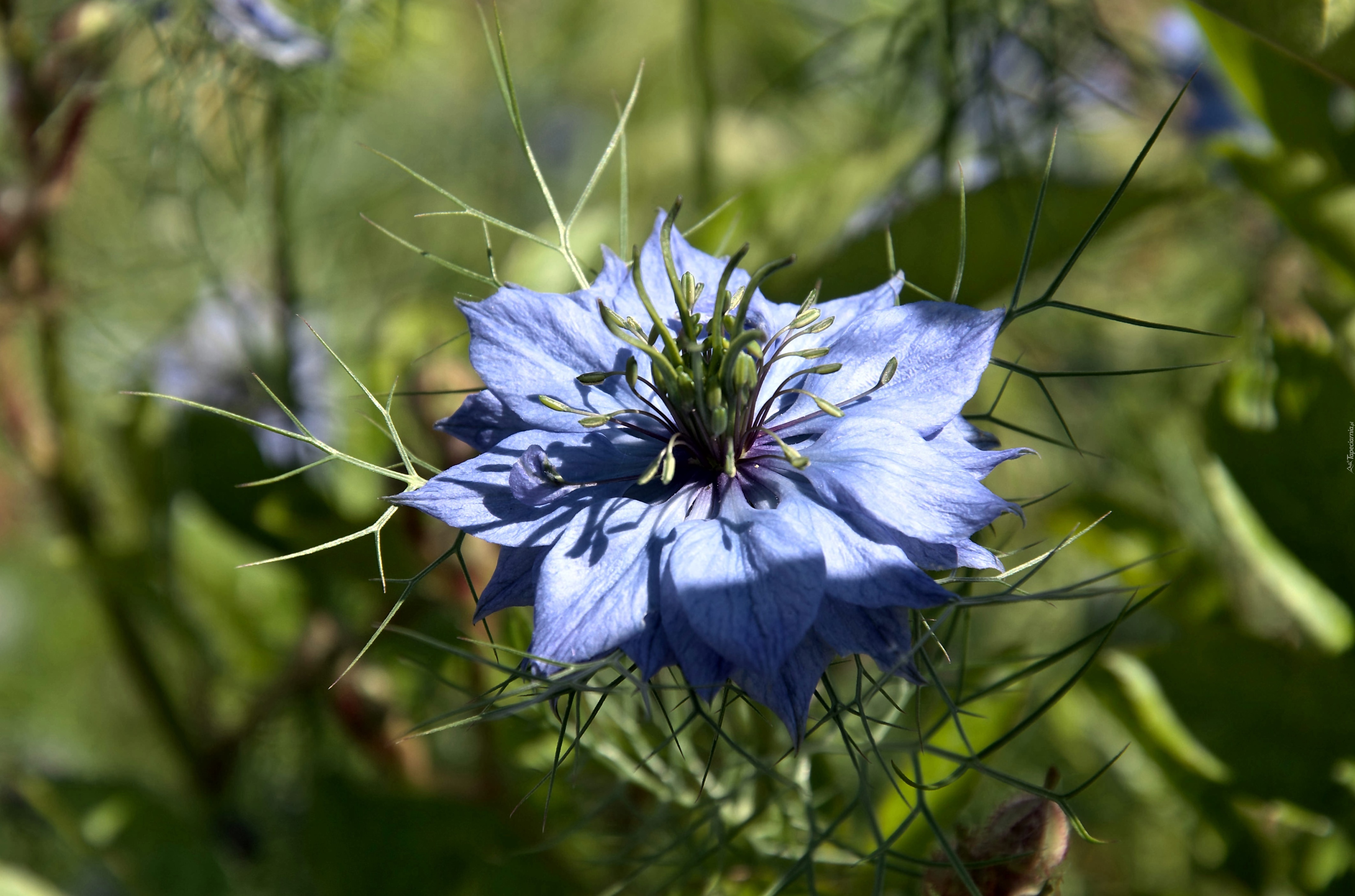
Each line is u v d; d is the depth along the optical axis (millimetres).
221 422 263
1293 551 231
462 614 234
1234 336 166
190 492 260
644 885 226
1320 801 222
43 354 260
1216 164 263
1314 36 210
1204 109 314
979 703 217
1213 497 236
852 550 164
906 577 162
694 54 275
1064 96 267
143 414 273
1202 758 225
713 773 214
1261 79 240
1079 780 255
